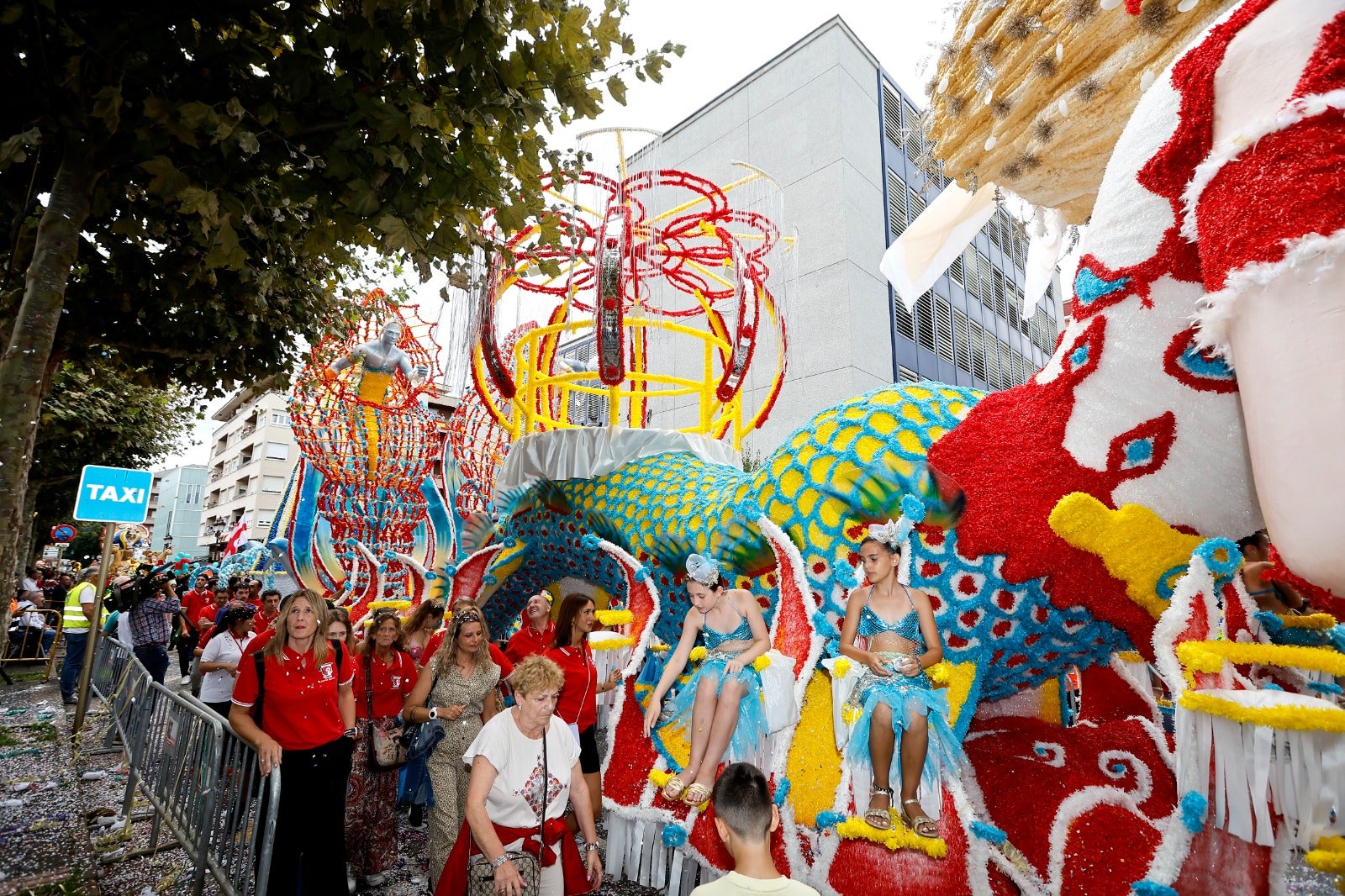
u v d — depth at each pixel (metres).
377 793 4.36
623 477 6.14
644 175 5.91
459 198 3.64
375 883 4.29
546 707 3.00
